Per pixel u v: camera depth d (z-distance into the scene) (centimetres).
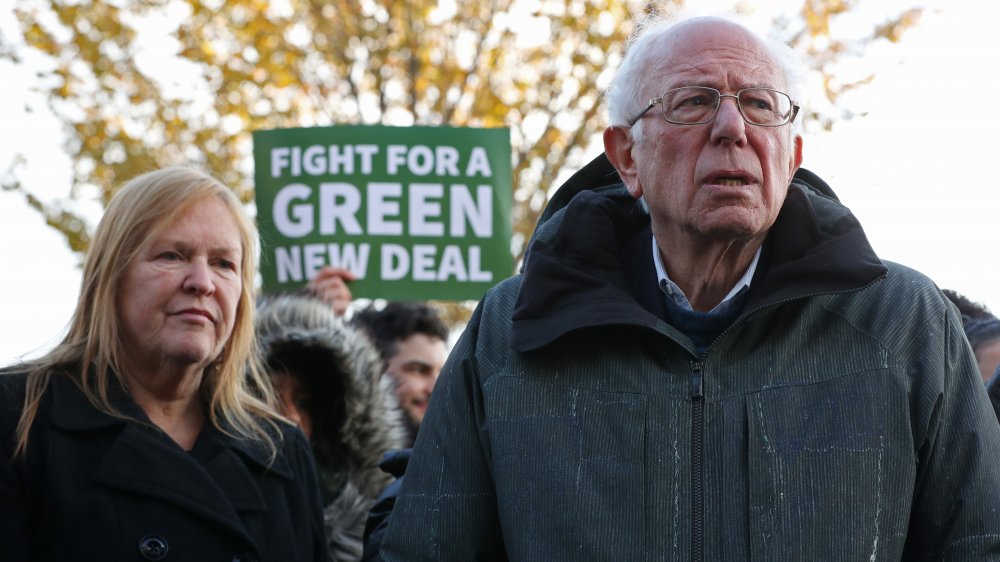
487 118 1084
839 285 270
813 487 257
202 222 317
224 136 1064
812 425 262
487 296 307
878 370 265
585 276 286
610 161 307
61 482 288
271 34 1068
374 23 1082
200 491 300
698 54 282
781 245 280
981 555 252
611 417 272
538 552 265
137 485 293
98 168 1024
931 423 262
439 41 1093
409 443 483
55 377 303
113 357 308
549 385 280
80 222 1024
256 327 427
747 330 273
